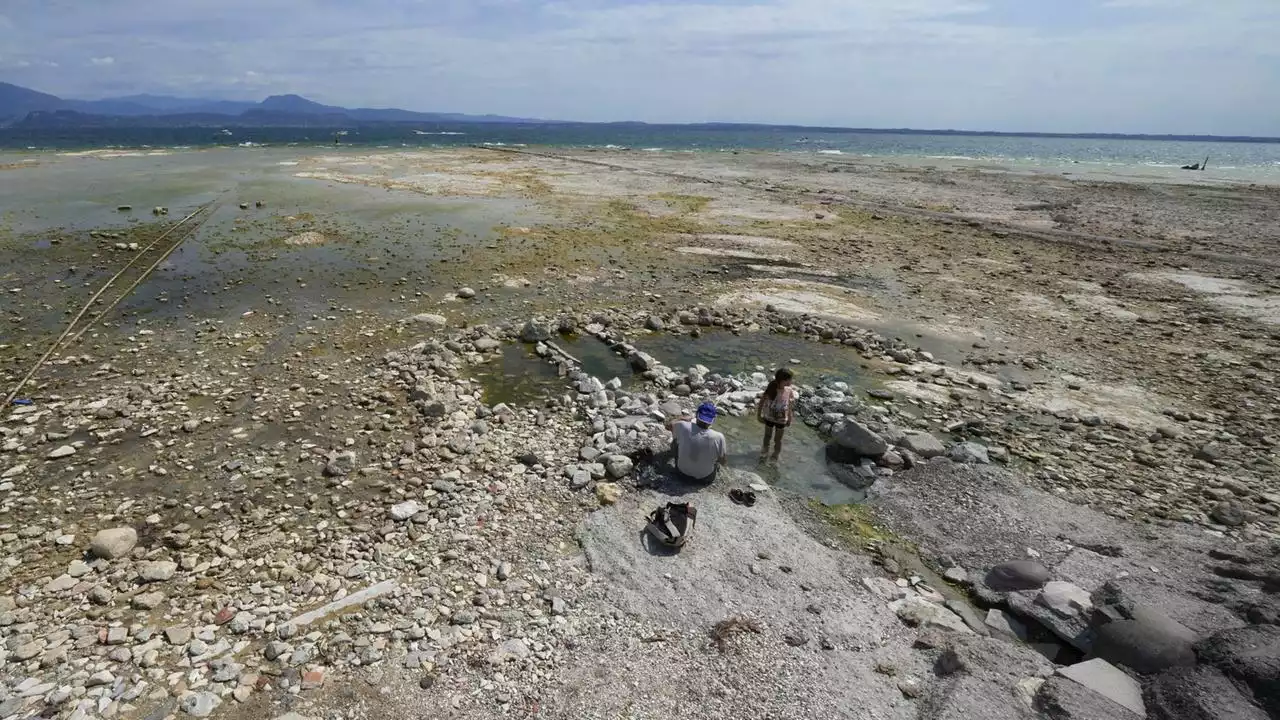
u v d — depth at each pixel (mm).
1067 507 7488
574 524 6977
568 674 5059
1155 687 4805
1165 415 10133
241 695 4746
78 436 8445
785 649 5363
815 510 7461
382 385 10266
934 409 10203
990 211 30359
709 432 7730
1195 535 6922
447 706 4742
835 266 19234
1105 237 24422
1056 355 12688
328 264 17625
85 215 23250
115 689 4754
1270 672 4543
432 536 6676
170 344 11672
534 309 14492
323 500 7277
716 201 31531
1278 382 11391
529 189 34125
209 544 6480
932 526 7180
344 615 5586
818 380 11297
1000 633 5707
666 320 14078
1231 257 21141
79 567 6031
